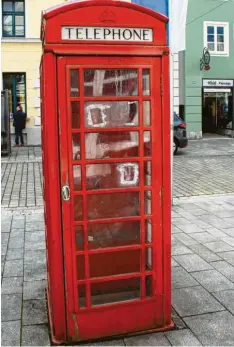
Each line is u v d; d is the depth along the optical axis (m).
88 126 3.19
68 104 3.10
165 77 3.23
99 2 3.04
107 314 3.39
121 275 3.43
